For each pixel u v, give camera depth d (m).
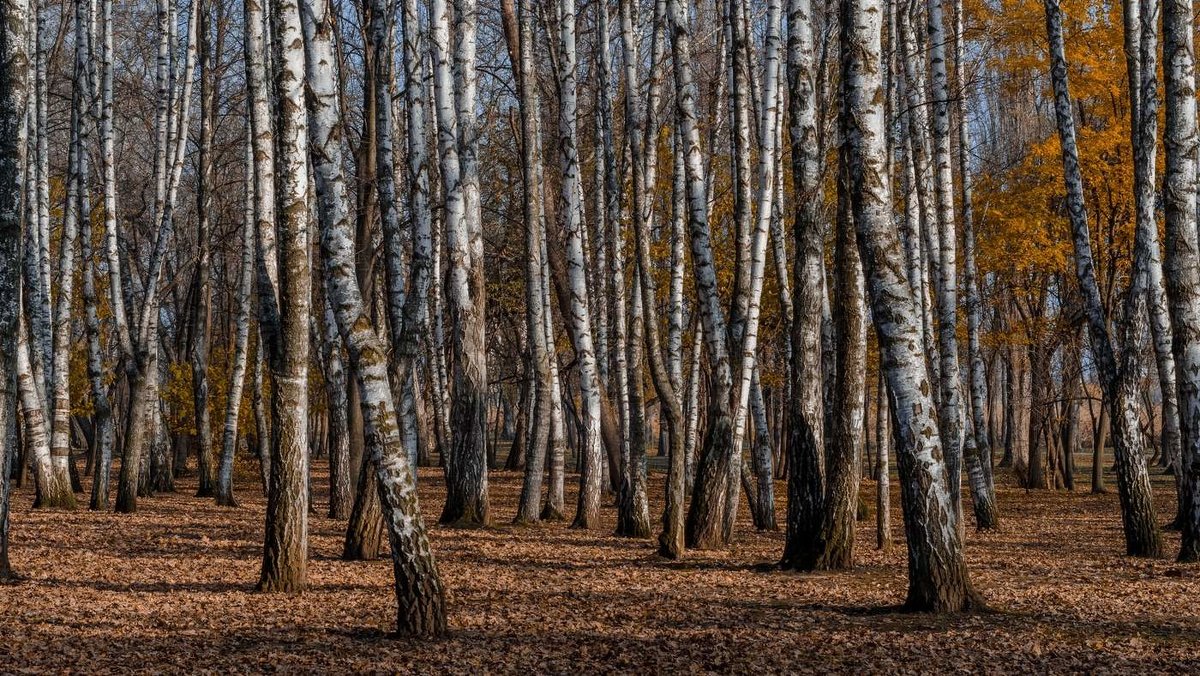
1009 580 12.45
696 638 9.09
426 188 18.03
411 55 18.06
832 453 13.10
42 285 20.91
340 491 20.00
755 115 19.94
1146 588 11.68
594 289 24.47
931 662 8.08
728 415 15.90
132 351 21.94
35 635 9.11
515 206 31.80
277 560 11.41
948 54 22.84
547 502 21.50
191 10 23.09
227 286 38.47
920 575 10.06
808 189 13.37
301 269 10.99
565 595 11.45
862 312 13.02
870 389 35.81
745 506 26.30
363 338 8.94
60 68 31.80
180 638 9.09
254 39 11.35
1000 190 28.77
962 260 27.19
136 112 36.06
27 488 27.91
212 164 31.61
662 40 22.89
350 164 30.77
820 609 10.39
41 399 21.58
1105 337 15.56
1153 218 15.26
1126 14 15.94
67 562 13.73
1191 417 13.67
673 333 18.47
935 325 26.30
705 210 15.50
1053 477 33.00
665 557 14.61
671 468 14.82
